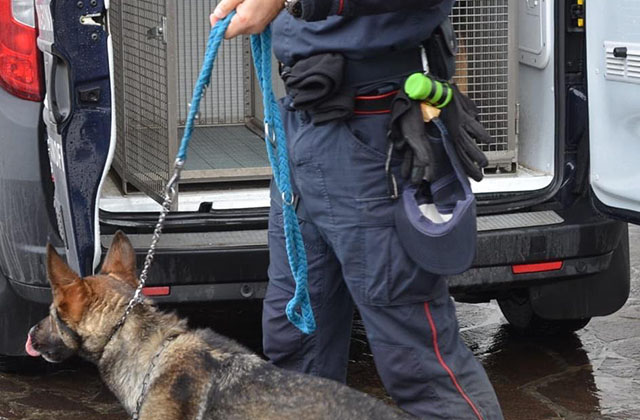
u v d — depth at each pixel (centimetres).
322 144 340
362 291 346
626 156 439
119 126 536
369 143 337
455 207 334
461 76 535
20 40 421
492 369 505
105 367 344
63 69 393
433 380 347
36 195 431
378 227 339
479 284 455
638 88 428
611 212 454
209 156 608
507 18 521
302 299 362
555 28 488
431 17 332
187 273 431
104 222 444
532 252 457
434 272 333
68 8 385
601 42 445
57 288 340
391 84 335
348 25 329
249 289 439
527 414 455
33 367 481
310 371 378
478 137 338
